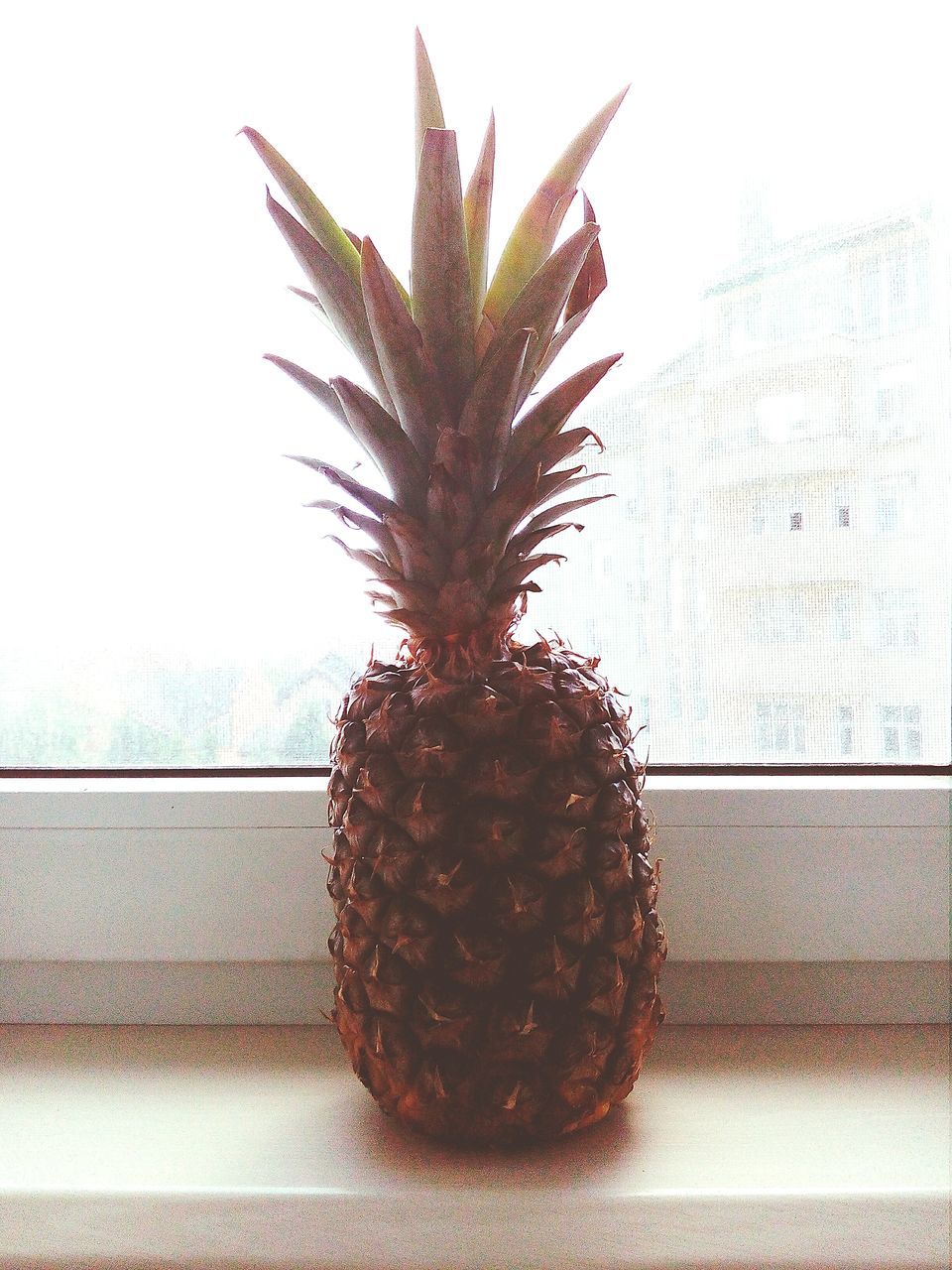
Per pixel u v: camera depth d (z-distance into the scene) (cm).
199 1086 45
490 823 36
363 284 37
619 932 37
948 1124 41
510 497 38
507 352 37
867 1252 34
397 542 39
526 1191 35
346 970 39
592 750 37
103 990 53
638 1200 34
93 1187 36
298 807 51
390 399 41
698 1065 47
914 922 51
